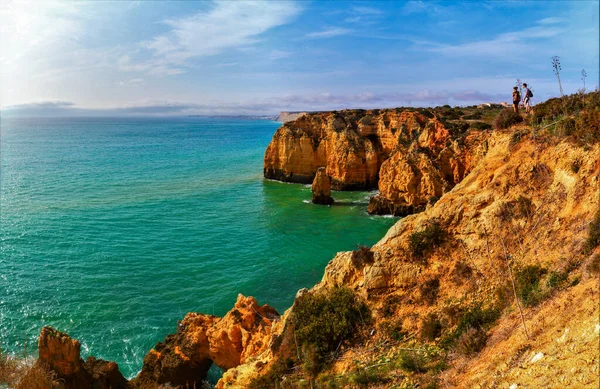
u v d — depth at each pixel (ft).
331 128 275.80
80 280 125.70
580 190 49.60
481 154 168.35
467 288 52.39
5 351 84.58
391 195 200.44
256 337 75.51
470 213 58.23
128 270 133.39
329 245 157.28
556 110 65.62
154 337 96.94
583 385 26.99
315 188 223.10
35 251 150.00
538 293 43.52
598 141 50.93
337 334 55.88
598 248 41.65
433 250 58.34
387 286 59.00
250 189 265.13
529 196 55.26
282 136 290.35
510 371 34.53
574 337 32.37
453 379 39.70
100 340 95.76
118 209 209.67
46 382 64.85
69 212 202.80
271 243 159.53
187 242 161.07
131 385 79.92
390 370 46.42
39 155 456.45
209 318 88.53
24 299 113.29
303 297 65.36
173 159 422.41
